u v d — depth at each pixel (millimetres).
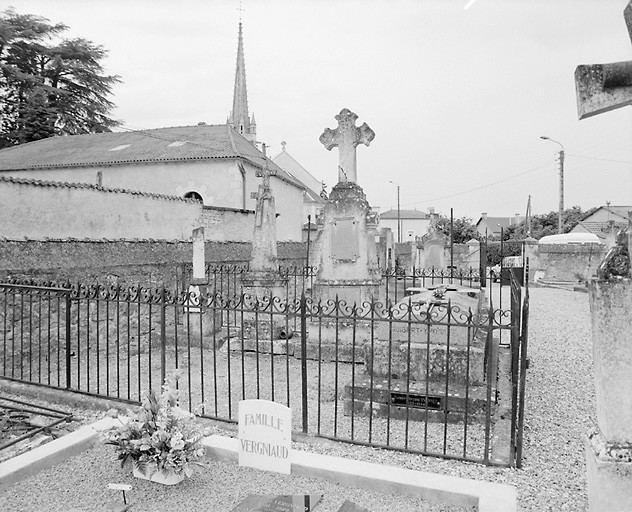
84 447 4953
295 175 54062
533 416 6215
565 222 53094
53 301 9547
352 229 9820
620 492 2998
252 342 9641
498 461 4805
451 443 5305
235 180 23297
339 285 9609
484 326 4824
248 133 59125
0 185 10062
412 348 6398
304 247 26484
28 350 9000
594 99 3055
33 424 6043
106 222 12875
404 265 32219
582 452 5113
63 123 35000
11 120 33875
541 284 26359
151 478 4219
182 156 23766
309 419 6090
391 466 4414
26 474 4367
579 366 9094
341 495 4020
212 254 16219
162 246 13445
